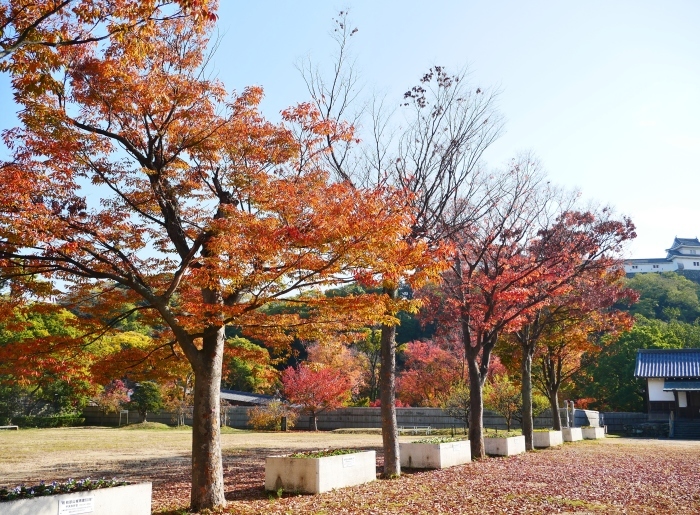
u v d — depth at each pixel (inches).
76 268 378.9
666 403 1545.3
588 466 642.2
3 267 362.9
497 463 660.1
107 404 1633.9
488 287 700.0
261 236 338.6
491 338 729.6
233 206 374.3
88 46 360.2
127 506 311.7
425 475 546.6
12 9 278.2
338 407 1520.7
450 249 398.9
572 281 826.8
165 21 384.2
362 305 375.9
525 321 791.1
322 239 334.3
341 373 1583.4
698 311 2491.4
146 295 372.5
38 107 349.7
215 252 350.9
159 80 378.9
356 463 486.9
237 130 390.6
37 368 419.8
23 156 350.3
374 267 362.3
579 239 778.8
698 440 1240.8
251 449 885.8
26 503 268.1
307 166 424.5
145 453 816.9
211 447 371.2
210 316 367.2
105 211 388.2
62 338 409.7
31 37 276.4
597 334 1141.7
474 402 717.9
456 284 712.4
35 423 1545.3
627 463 679.7
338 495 426.0
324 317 424.2
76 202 375.9
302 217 370.3
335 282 375.2
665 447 955.3
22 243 321.1
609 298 851.4
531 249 759.1
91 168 386.9
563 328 935.0
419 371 1515.7
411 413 1475.1
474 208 673.6
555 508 385.4
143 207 416.8
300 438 1180.5
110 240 393.4
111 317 498.0
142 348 473.1
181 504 388.8
